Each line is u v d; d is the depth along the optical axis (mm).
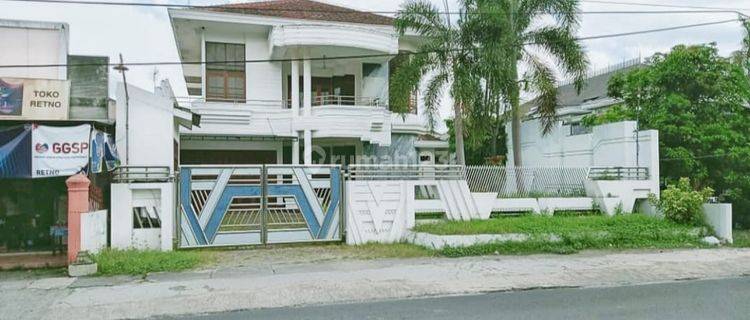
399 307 8039
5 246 12648
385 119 21109
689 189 15547
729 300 8312
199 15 20484
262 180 13375
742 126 17953
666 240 14180
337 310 7891
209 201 13023
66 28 12562
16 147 10891
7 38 12227
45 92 11797
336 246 13531
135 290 9031
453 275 10227
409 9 17234
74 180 10531
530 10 18094
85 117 12750
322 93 23312
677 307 7832
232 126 20641
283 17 21781
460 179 14859
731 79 17984
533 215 15062
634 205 16469
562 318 7219
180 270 10672
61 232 12133
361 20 23391
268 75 22172
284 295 8734
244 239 13219
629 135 16891
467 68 16438
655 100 18688
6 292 8953
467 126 16984
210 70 21656
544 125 19391
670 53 18609
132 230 12422
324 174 13898
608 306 7938
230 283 9516
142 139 14078
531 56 18031
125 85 13555
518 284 9555
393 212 14180
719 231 14586
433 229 13477
